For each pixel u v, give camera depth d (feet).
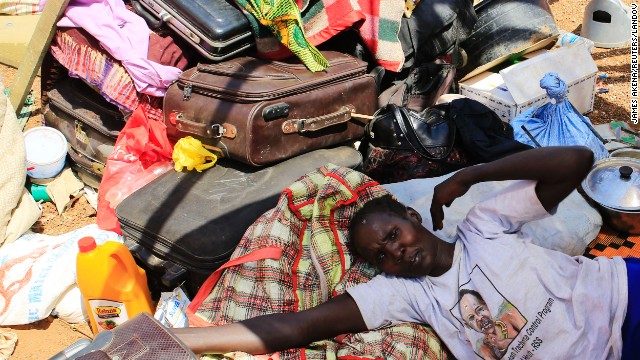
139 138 10.69
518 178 7.41
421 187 9.94
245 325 7.50
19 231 10.54
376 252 7.63
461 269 7.70
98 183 12.02
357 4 11.13
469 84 12.84
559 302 7.28
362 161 10.71
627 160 10.28
